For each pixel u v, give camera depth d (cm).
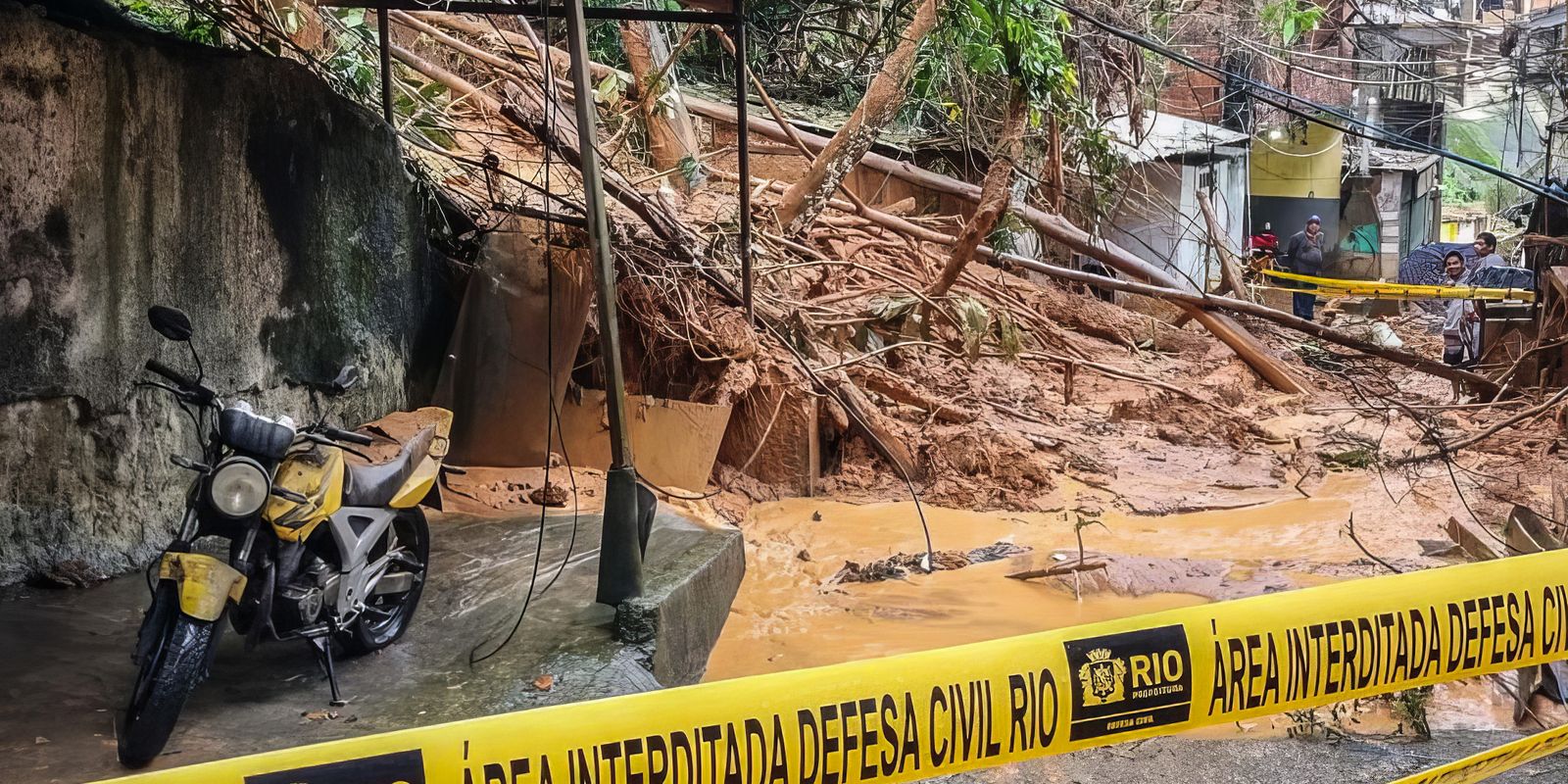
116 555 577
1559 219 1442
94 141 554
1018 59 1215
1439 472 1007
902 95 1205
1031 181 1514
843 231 1347
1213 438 1127
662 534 684
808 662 590
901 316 1101
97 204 558
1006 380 1206
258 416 422
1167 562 738
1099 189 1633
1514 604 288
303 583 441
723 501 873
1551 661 295
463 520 707
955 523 855
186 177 607
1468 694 538
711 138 1490
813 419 931
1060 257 1759
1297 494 941
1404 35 2488
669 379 914
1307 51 2403
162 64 590
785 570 752
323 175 714
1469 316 1594
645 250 904
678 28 1581
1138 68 1728
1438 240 3334
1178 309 1712
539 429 838
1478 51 2341
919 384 1100
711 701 222
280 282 679
